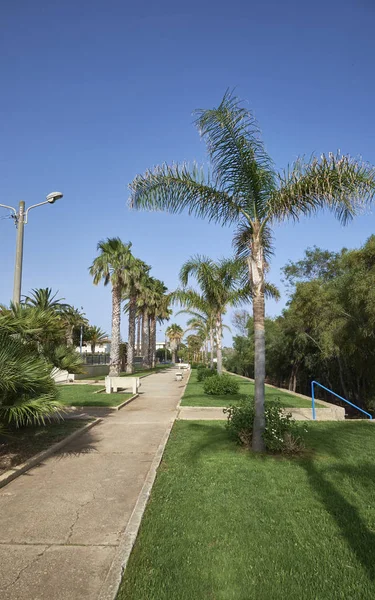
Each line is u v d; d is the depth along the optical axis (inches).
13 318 280.4
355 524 156.5
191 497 185.6
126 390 745.0
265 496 186.5
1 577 122.4
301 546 138.9
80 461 256.2
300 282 865.5
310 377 1248.2
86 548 140.9
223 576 120.5
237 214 305.3
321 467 233.8
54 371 374.9
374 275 589.9
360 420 421.4
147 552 135.2
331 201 252.8
